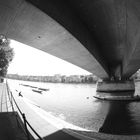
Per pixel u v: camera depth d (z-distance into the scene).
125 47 34.06
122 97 61.44
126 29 22.98
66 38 21.33
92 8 19.05
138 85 119.94
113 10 18.86
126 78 80.38
